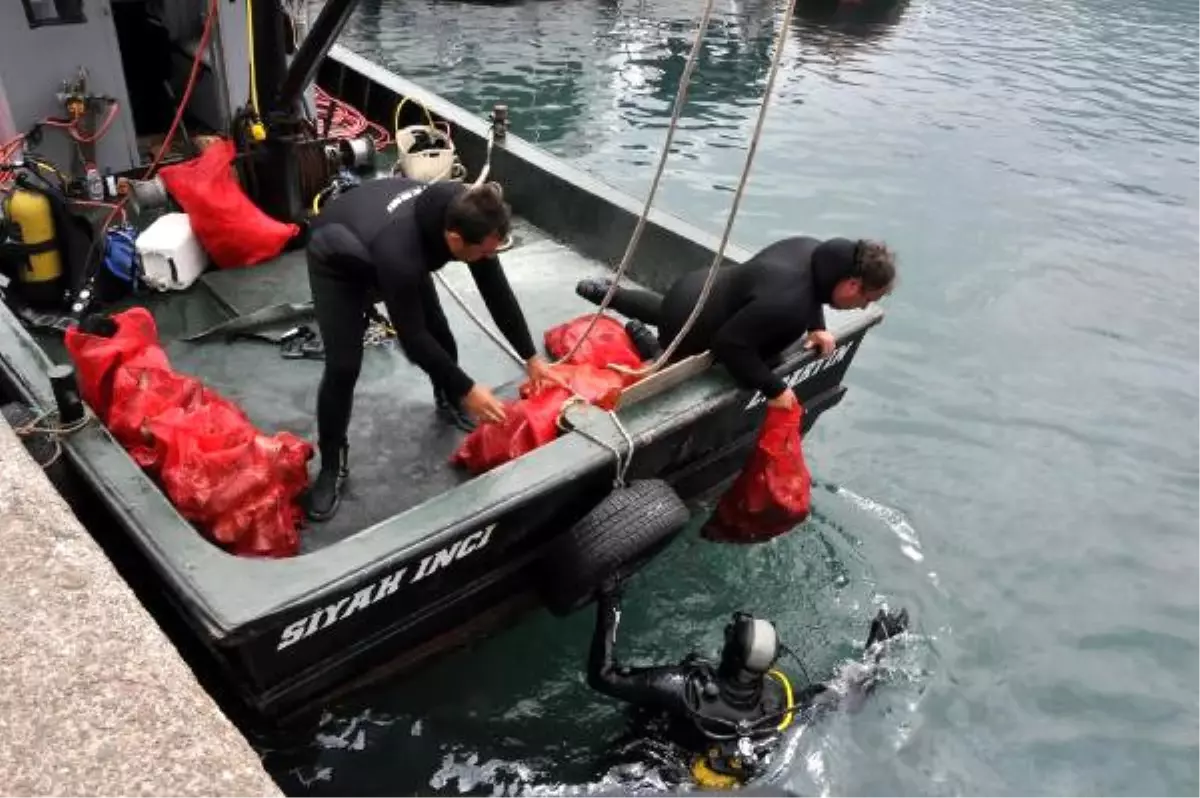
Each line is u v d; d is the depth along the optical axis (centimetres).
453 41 1184
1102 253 766
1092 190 885
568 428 337
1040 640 409
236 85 520
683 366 361
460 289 498
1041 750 357
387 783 314
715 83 1101
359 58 702
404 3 1308
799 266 350
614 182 831
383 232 303
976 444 533
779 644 315
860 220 789
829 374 436
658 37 1262
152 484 288
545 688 353
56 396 299
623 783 310
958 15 1512
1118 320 671
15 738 181
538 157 557
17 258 428
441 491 366
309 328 448
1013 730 363
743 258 450
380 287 306
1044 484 505
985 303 679
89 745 181
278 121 471
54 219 430
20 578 212
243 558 269
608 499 334
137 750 181
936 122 1029
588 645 375
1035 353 625
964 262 732
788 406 367
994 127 1031
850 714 346
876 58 1250
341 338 325
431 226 299
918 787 328
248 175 496
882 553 443
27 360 338
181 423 322
